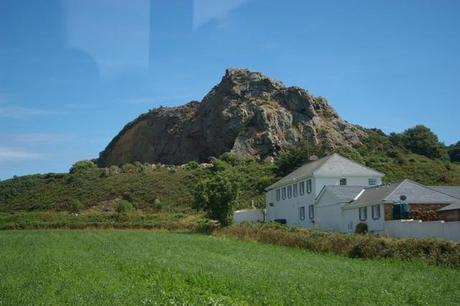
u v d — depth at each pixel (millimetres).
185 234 55844
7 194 103438
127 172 106125
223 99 128250
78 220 72625
